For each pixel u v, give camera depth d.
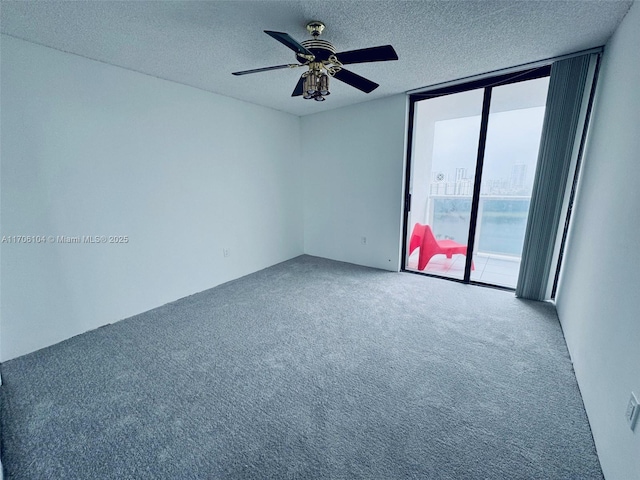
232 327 2.49
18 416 1.57
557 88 2.44
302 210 4.66
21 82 1.95
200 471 1.27
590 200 2.05
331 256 4.50
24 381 1.84
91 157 2.33
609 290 1.45
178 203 2.98
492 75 2.73
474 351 2.10
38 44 1.99
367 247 4.09
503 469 1.26
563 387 1.73
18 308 2.09
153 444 1.41
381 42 2.06
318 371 1.92
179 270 3.07
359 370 1.92
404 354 2.08
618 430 1.15
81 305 2.39
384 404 1.63
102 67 2.32
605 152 1.84
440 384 1.78
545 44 2.14
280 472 1.27
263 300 3.02
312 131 4.26
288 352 2.13
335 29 1.88
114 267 2.57
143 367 1.98
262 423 1.52
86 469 1.29
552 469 1.25
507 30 1.93
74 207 2.28
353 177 4.00
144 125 2.62
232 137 3.42
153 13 1.66
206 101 3.10
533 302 2.88
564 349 2.10
